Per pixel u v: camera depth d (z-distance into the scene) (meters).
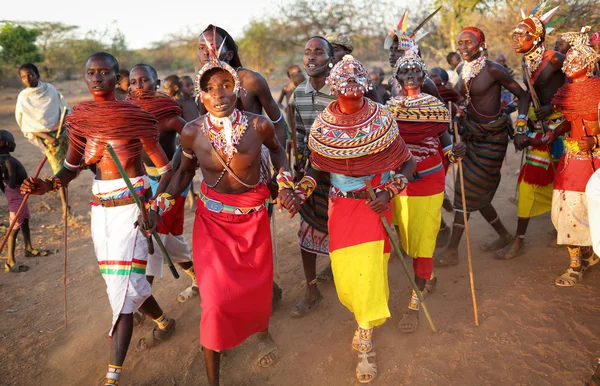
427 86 4.74
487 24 16.45
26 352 4.32
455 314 4.37
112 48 44.59
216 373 3.47
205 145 3.53
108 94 3.67
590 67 4.30
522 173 5.35
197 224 3.67
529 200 5.27
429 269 4.34
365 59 30.06
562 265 5.07
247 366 3.94
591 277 4.78
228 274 3.45
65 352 4.29
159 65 52.31
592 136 4.33
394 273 5.29
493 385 3.48
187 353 4.14
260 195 3.66
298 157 4.66
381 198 3.54
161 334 4.29
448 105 4.94
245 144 3.49
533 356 3.73
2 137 6.02
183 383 3.81
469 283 4.90
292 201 3.48
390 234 3.70
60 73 43.28
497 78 5.19
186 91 7.46
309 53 4.45
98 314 4.88
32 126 7.93
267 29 34.34
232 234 3.61
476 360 3.74
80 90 35.50
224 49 4.14
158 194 3.77
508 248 5.41
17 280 5.76
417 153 4.26
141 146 3.73
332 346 4.09
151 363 4.06
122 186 3.69
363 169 3.54
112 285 3.68
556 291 4.56
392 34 4.80
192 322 4.59
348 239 3.63
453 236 5.40
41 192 3.74
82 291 5.38
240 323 3.49
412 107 4.25
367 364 3.67
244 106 4.32
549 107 5.11
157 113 4.41
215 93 3.35
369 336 3.68
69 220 7.86
